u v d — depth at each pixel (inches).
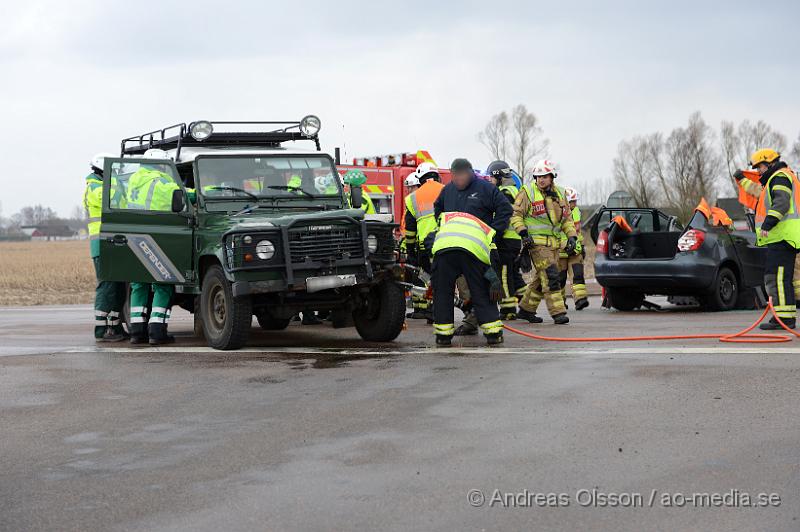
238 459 216.5
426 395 278.5
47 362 382.9
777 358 320.5
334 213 399.5
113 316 472.4
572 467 199.6
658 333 411.8
